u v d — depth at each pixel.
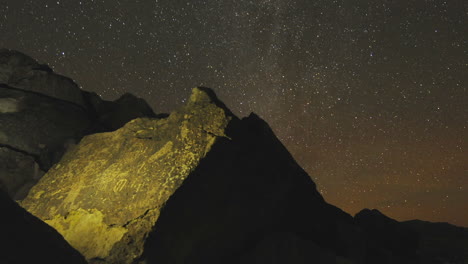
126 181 2.59
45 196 2.80
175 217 2.38
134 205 2.44
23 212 1.83
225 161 2.59
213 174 2.53
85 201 2.61
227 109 2.86
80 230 2.52
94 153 2.94
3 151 3.28
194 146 2.58
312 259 2.60
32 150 3.37
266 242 2.61
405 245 3.37
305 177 3.09
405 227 3.45
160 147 2.69
